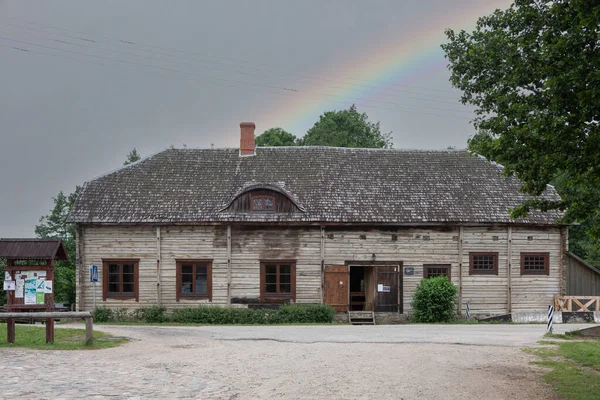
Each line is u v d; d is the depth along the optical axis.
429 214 29.81
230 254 29.62
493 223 29.89
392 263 29.94
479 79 15.87
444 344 18.58
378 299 29.78
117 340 17.53
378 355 15.77
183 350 16.19
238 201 29.73
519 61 13.33
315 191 30.69
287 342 18.64
